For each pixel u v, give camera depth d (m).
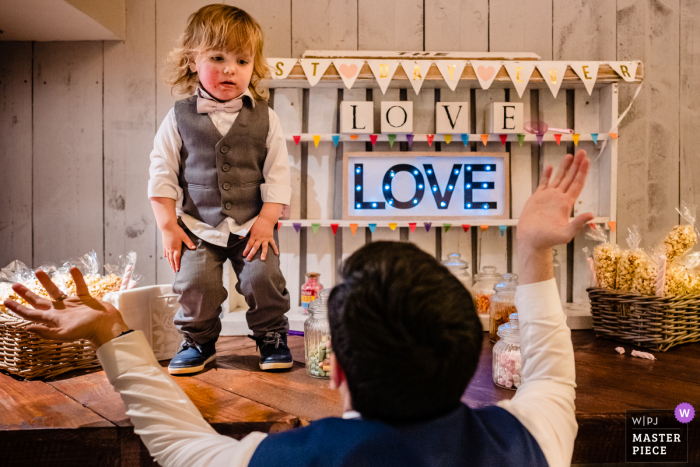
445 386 0.48
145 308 1.47
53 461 1.02
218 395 1.21
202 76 1.36
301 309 1.95
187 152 1.39
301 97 1.92
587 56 2.04
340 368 0.54
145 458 1.03
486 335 1.78
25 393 1.21
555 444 0.56
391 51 1.91
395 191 1.92
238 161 1.39
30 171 1.97
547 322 0.68
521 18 2.03
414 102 1.96
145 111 1.98
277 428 1.04
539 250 0.68
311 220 1.90
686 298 1.54
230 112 1.39
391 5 2.01
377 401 0.48
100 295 1.48
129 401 0.68
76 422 1.03
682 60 2.07
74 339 0.69
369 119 1.85
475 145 1.98
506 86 1.94
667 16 2.06
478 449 0.51
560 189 0.69
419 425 0.49
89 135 1.98
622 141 2.07
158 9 1.97
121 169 1.99
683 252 1.62
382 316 0.47
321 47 2.01
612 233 1.92
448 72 1.82
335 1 2.00
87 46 1.97
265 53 2.00
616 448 1.07
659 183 2.08
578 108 1.97
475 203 1.95
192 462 0.58
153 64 1.98
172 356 1.54
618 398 1.15
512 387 1.23
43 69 1.96
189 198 1.41
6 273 1.54
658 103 2.07
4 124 1.96
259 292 1.39
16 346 1.29
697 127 2.08
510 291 1.62
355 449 0.48
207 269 1.38
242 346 1.68
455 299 0.49
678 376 1.31
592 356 1.50
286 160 1.47
